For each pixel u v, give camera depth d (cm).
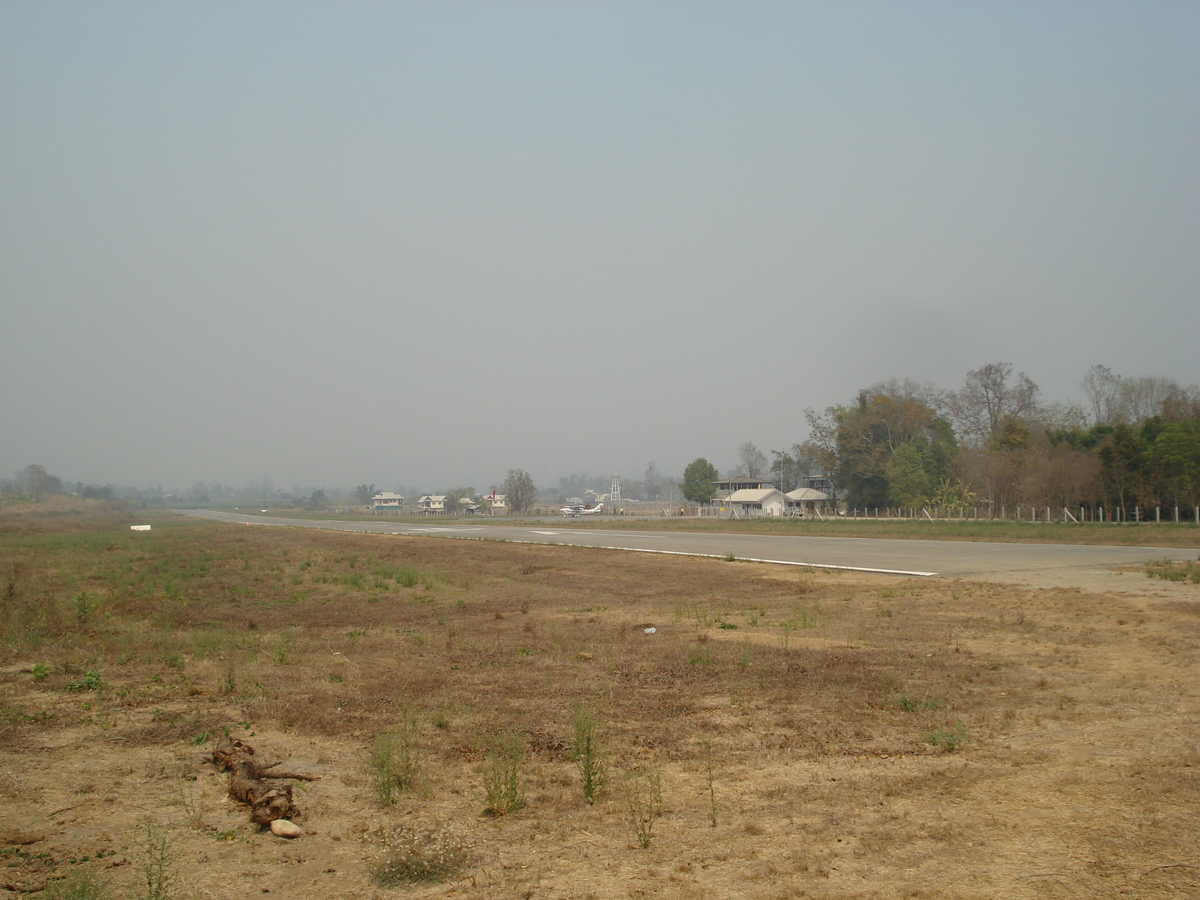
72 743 780
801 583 2147
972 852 506
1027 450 6781
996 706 872
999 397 8669
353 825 576
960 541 3709
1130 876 464
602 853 521
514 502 13250
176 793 647
